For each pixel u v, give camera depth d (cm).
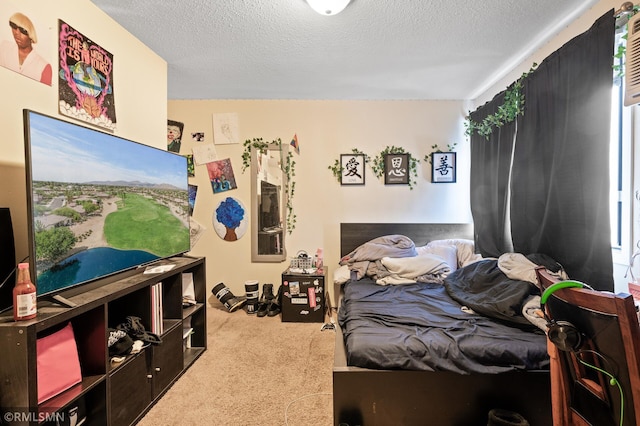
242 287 350
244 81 293
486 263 238
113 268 161
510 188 246
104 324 139
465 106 338
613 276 163
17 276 111
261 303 319
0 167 128
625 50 140
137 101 210
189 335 235
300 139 345
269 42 221
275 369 211
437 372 146
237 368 212
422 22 197
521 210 228
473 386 146
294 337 262
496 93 290
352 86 304
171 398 180
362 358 148
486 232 284
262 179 346
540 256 202
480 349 148
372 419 147
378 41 220
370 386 146
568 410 112
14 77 132
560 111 188
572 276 180
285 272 304
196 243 351
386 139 343
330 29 204
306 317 296
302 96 334
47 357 118
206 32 207
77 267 138
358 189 346
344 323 198
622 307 84
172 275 198
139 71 213
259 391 186
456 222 342
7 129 130
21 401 105
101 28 177
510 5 180
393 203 345
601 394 97
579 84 173
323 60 249
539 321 160
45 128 124
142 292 177
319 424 158
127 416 152
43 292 121
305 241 349
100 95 176
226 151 348
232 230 349
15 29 132
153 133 228
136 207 180
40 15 142
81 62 163
